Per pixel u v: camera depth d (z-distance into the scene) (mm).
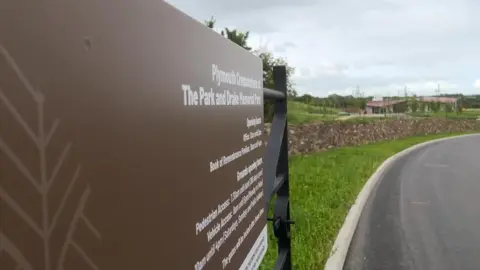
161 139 1374
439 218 9406
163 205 1382
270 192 3369
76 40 971
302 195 10188
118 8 1134
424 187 13484
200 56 1752
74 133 961
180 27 1538
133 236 1192
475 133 49281
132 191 1188
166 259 1400
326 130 23734
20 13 828
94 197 1025
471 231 8359
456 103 68750
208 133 1845
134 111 1207
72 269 950
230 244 2164
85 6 1003
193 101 1667
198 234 1705
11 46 810
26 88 839
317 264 5809
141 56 1250
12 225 809
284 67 3984
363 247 7316
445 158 22750
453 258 6801
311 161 17141
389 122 35250
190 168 1623
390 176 15945
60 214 919
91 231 1014
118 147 1123
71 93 954
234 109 2279
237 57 2359
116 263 1111
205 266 1783
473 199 11562
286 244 4062
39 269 863
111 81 1099
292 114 27250
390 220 9211
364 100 49344
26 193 837
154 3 1333
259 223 2916
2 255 789
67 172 939
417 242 7625
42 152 875
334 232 7590
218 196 1979
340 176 13539
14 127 814
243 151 2473
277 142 3762
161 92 1376
